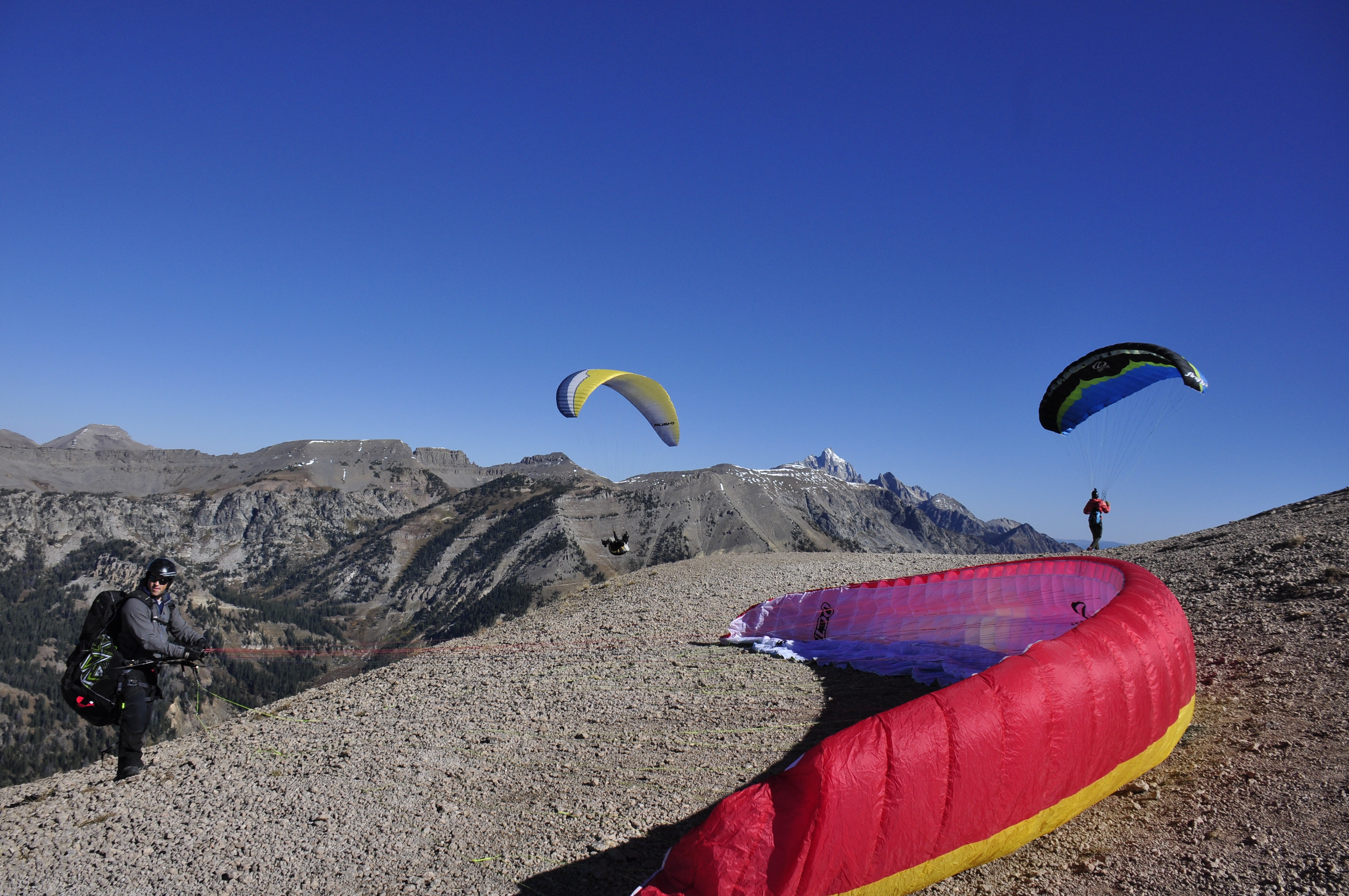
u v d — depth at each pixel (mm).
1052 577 10875
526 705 9898
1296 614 8930
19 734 133625
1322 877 4254
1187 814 5301
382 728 9359
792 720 8469
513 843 5965
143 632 7766
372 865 5809
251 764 8258
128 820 6957
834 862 4395
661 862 5418
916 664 10133
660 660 11836
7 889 5812
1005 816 4883
